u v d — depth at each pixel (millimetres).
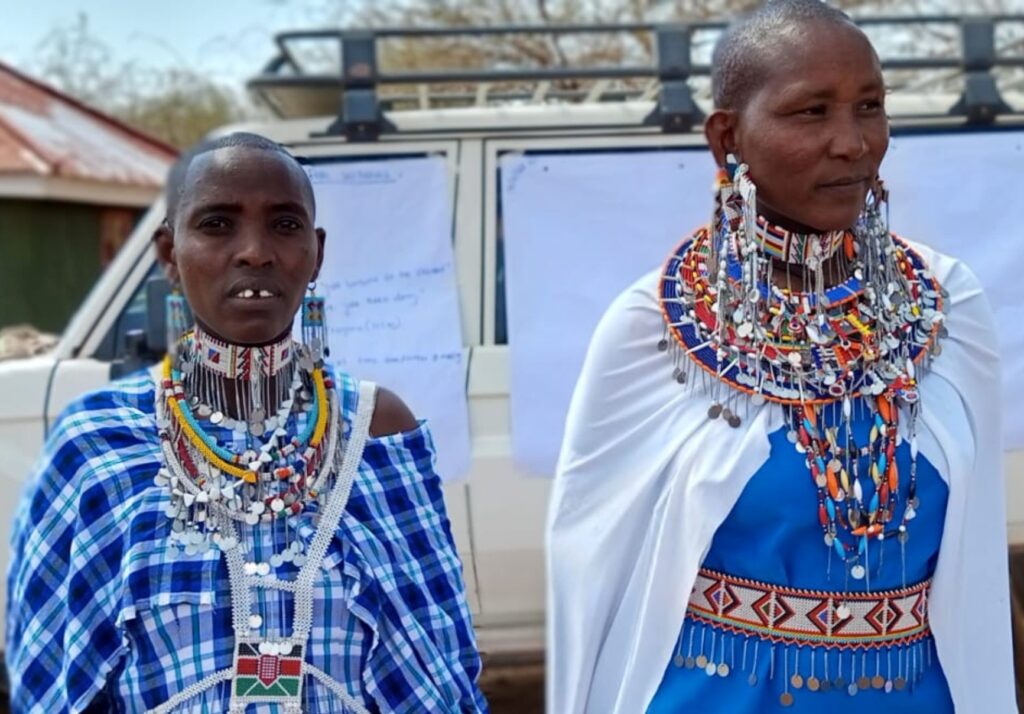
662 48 3576
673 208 3590
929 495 1721
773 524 1695
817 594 1698
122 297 3637
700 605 1760
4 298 10898
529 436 3477
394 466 1707
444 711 1634
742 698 1706
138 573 1527
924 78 4512
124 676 1541
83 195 11359
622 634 1816
